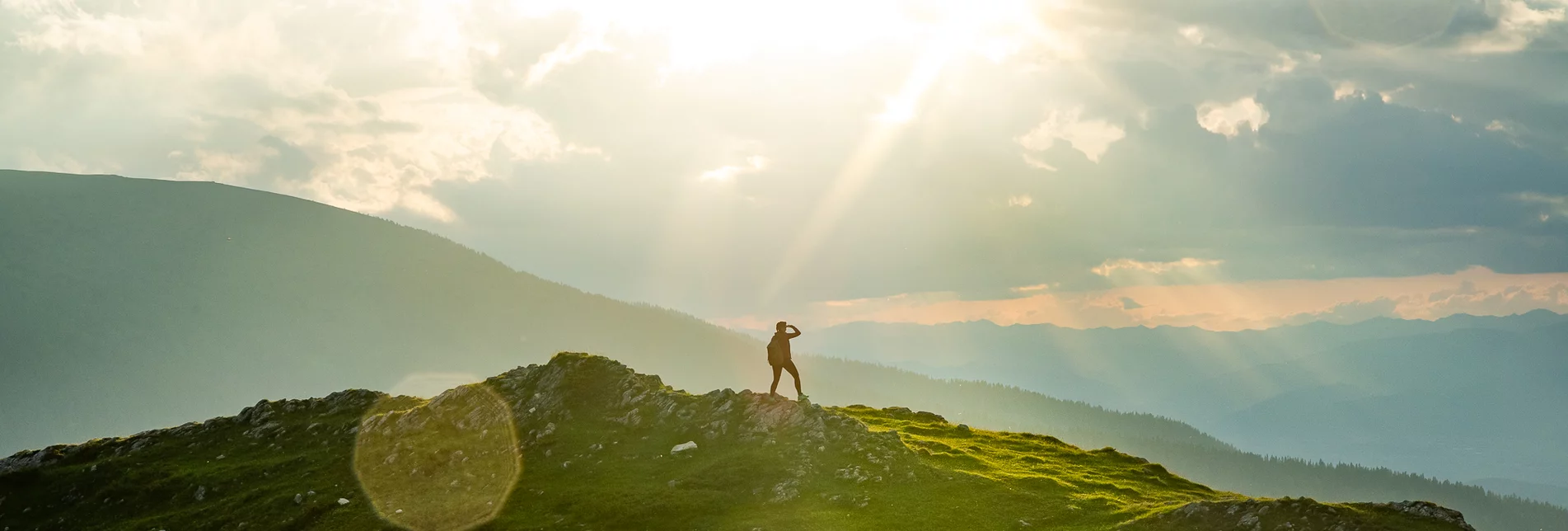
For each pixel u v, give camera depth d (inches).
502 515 1752.0
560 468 1920.5
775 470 1804.9
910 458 1882.4
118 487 2129.7
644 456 1940.2
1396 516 1517.0
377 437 2182.6
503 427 2139.5
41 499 2138.3
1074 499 1707.7
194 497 2050.9
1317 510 1493.6
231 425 2468.0
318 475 2033.7
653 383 2277.3
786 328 2113.7
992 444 2257.6
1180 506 1582.2
